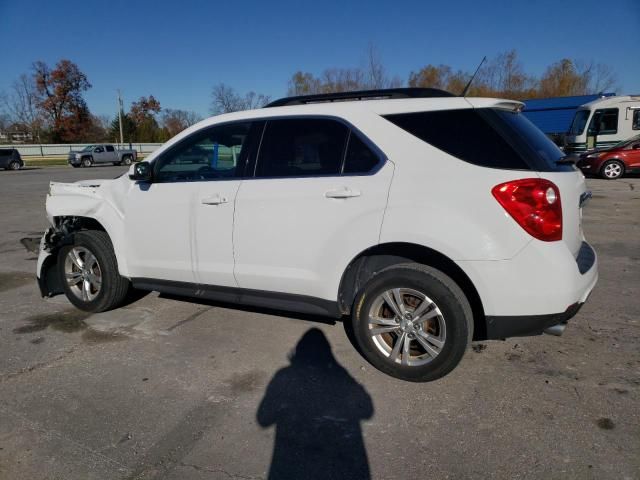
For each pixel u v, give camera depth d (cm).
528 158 273
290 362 341
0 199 1465
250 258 347
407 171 293
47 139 6294
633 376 307
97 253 423
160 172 394
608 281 505
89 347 373
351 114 319
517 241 266
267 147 345
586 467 225
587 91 4319
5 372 333
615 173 1555
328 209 313
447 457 236
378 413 276
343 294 329
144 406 288
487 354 343
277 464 235
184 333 396
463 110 292
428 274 289
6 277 585
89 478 227
